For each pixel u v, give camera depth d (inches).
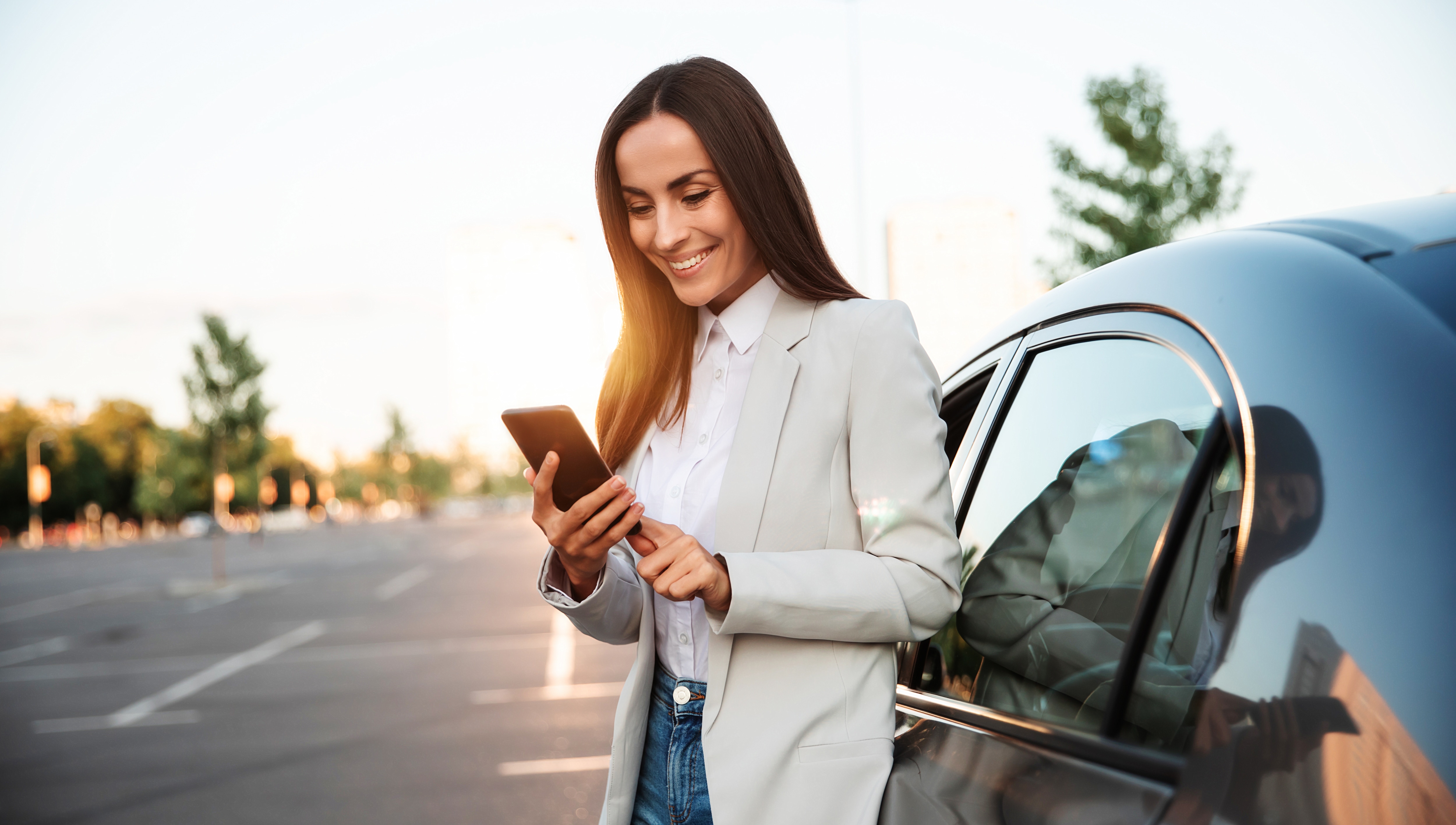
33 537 2605.8
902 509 42.9
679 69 48.9
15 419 2994.6
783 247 47.6
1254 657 27.5
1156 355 39.1
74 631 527.5
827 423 45.4
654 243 49.4
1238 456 31.4
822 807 42.9
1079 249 351.3
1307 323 30.8
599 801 188.7
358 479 4798.2
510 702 279.3
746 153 47.3
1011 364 56.0
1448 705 23.5
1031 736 38.8
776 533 45.3
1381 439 26.9
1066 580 43.1
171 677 355.9
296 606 593.9
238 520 3518.7
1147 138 345.1
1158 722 32.1
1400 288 29.5
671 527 43.8
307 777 212.1
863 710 44.7
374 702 288.2
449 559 1042.7
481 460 5098.4
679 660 51.0
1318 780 24.8
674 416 52.1
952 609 43.4
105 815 192.1
